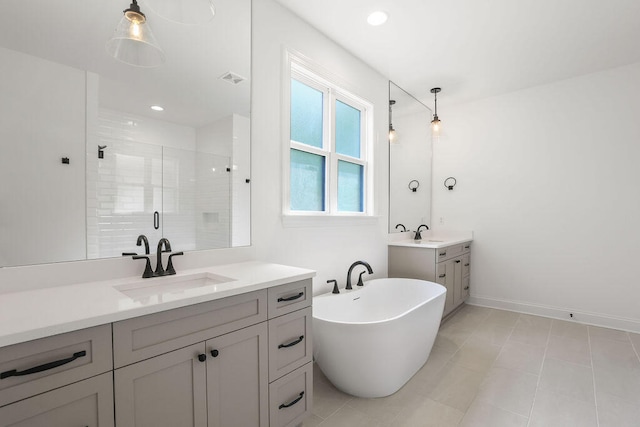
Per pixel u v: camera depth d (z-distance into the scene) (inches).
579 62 112.3
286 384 57.9
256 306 52.4
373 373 71.2
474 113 149.7
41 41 47.3
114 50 54.8
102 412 35.6
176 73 63.2
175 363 41.9
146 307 38.4
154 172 59.6
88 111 51.6
